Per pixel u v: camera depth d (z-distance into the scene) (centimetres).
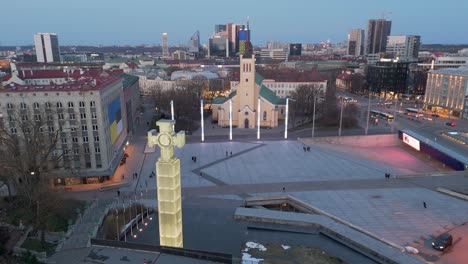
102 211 6359
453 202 6919
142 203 6588
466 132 12212
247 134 13300
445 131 12338
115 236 5412
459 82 16600
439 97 18038
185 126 14650
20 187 6178
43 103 7838
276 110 14538
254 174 8731
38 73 14262
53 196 5794
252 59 13938
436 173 8575
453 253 5066
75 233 5409
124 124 11162
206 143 11962
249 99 14300
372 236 5462
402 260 4528
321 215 6028
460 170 9362
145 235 5472
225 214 6166
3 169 6194
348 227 5516
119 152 9644
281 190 7619
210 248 4972
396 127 14362
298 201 6781
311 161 9862
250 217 5897
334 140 12306
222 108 14762
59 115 7925
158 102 17212
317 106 15762
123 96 11100
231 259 2291
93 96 7931
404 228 5850
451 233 5656
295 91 17838
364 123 15125
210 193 7438
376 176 8569
